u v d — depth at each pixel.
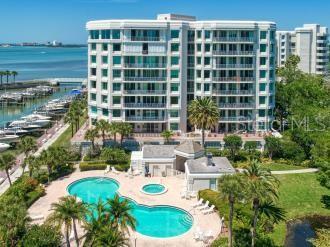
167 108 105.56
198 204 65.75
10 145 105.06
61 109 151.00
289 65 159.62
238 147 90.50
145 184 76.38
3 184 74.81
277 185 49.78
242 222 57.75
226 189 47.31
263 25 105.75
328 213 66.25
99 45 104.69
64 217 44.03
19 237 44.38
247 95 106.94
